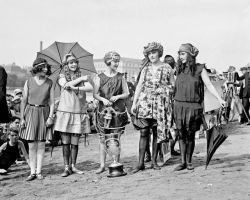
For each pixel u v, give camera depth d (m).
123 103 6.43
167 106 6.19
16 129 7.17
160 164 6.70
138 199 4.50
